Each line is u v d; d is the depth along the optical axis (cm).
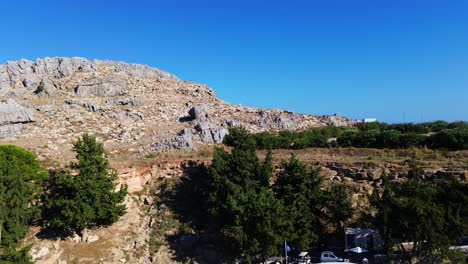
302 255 3991
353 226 4344
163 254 4209
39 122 6925
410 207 3259
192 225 4556
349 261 3781
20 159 4597
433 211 3225
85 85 8619
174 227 4541
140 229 4594
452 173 4472
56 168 5081
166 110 8288
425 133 7144
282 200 3962
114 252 4222
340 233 4288
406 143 5847
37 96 8200
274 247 3672
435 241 3189
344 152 5894
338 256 3981
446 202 3600
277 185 4347
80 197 4141
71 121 7188
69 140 6384
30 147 5859
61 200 4088
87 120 7331
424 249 3372
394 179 4725
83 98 8369
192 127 7225
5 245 3538
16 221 3719
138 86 9550
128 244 4375
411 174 4150
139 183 5228
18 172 4075
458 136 5544
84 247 4216
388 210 3362
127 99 8412
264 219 3625
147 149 6106
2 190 3691
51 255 4053
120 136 6794
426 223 3189
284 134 6662
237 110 8450
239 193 4081
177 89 9819
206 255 4150
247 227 3709
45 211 4353
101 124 7262
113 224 4556
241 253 3706
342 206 4216
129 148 6234
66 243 4238
